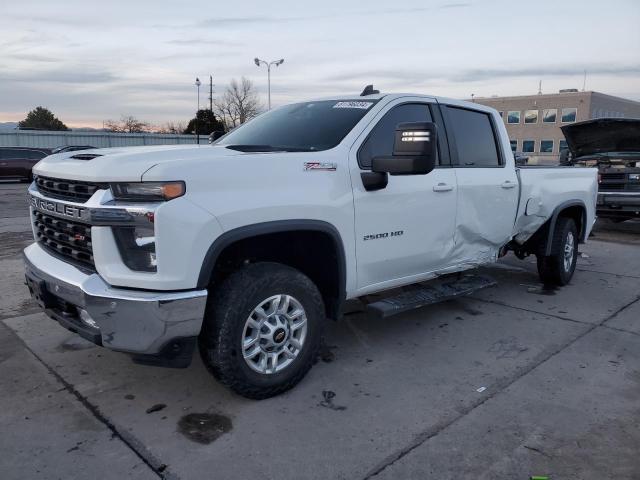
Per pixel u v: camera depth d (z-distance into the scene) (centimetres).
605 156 1051
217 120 6003
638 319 545
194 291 314
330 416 348
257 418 345
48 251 385
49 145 4206
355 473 291
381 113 432
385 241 424
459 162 498
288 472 291
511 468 295
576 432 331
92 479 284
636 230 1144
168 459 302
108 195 313
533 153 6888
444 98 498
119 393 376
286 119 463
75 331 342
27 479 283
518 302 602
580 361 439
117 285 312
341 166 389
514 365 430
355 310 564
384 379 403
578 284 684
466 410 358
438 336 494
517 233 591
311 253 404
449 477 288
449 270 504
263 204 338
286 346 368
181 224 305
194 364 423
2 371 409
